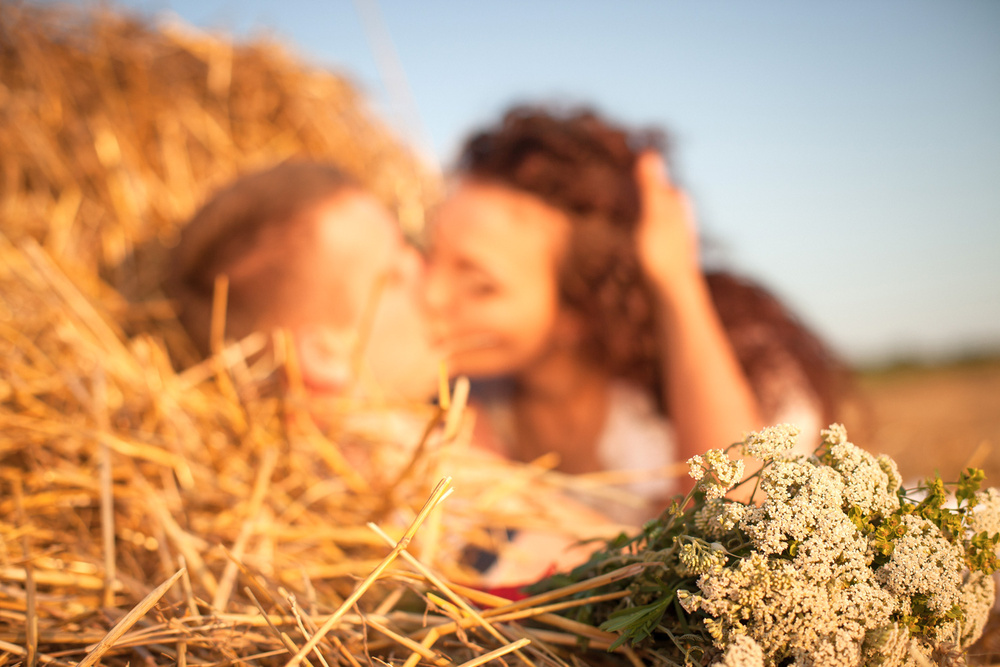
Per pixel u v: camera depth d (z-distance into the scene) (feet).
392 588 2.72
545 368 5.23
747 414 4.71
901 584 1.50
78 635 2.04
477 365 5.20
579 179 4.92
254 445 3.59
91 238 5.61
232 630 1.98
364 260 4.71
